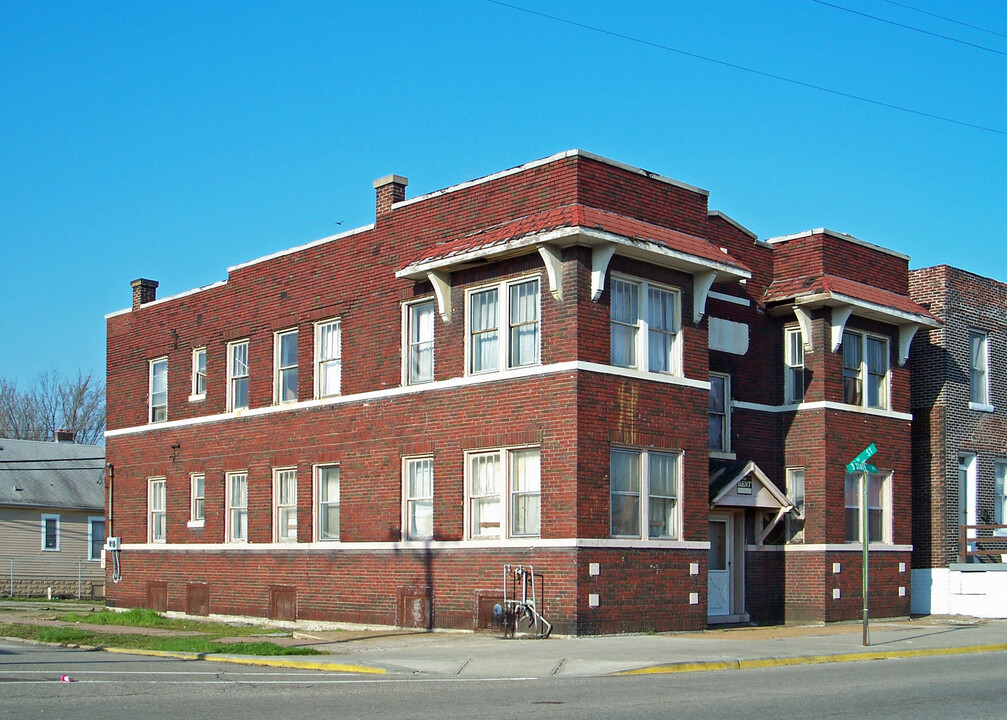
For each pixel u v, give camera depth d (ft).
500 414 76.64
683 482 77.87
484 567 77.05
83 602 144.66
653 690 47.78
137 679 52.24
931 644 69.00
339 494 91.20
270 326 99.60
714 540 85.66
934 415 102.22
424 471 84.23
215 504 103.81
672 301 79.56
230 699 44.57
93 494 175.11
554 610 71.56
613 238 71.92
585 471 71.72
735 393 87.92
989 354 107.76
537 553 73.26
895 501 93.40
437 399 81.92
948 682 50.47
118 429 118.21
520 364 76.13
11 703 43.24
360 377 89.71
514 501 76.02
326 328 94.68
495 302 78.54
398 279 86.94
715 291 87.10
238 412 102.01
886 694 45.91
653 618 74.69
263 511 98.22
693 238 80.23
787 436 90.02
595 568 71.56
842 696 45.19
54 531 168.35
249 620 97.76
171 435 110.32
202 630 86.12
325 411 92.73
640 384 75.66
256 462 99.50
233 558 100.89
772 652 62.18
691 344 79.61
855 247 92.94
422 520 83.97
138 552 112.88
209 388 106.32
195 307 109.29
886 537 92.89
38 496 167.63
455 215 82.99
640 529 75.05
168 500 109.91
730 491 82.69
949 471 101.55
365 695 46.21
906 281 98.12
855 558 89.04
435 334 82.17
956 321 104.06
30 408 273.75
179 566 107.45
